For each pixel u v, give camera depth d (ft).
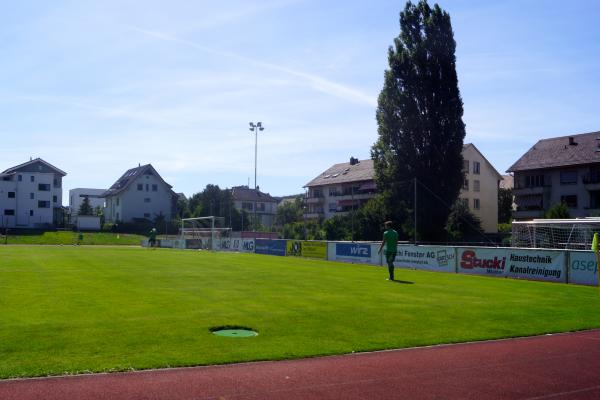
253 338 33.22
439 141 166.91
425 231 165.89
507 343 33.55
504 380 25.17
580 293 59.88
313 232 210.79
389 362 28.19
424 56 168.45
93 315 39.83
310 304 47.52
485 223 243.19
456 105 169.48
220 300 49.11
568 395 23.08
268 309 44.27
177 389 22.85
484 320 41.14
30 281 62.85
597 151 194.08
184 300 48.62
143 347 29.99
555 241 129.39
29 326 35.19
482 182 242.99
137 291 54.65
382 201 173.78
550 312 45.65
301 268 91.71
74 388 22.71
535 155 213.05
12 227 281.74
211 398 21.83
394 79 171.73
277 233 222.89
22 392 22.04
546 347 32.50
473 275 83.76
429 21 169.89
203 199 254.27
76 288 56.44
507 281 73.72
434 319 41.06
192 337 32.89
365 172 270.05
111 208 324.80
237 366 26.86
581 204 194.39
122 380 23.99
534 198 208.74
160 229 274.36
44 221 290.15
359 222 179.73
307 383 24.13
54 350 28.89
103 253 134.82
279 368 26.63
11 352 28.27
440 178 167.02
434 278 76.74
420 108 169.07
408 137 167.63
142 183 308.60
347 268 94.27
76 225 277.85
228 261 107.86
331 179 287.07
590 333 37.22
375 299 51.70
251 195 353.31
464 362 28.48
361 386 23.82
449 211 169.27
